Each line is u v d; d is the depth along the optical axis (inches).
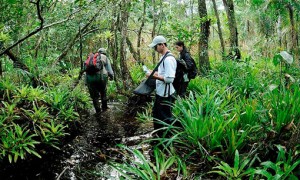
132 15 401.7
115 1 257.3
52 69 290.8
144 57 500.7
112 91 326.0
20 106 190.9
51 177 147.6
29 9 210.5
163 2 384.2
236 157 123.1
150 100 282.0
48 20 228.7
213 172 138.6
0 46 202.7
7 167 151.5
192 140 154.7
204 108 180.1
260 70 325.7
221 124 147.9
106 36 289.0
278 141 142.6
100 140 195.6
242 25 548.7
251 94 211.8
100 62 254.8
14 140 152.9
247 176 128.2
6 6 185.6
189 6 453.4
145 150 173.0
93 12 243.1
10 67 245.3
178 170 134.2
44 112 183.6
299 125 129.9
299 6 196.9
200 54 364.8
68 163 162.7
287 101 155.4
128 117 249.0
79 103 267.9
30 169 155.6
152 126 219.6
